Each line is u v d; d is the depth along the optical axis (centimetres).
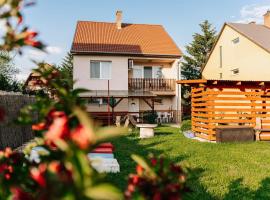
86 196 117
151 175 166
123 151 1118
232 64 2897
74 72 2558
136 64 2802
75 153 118
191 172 221
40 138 190
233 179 728
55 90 213
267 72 2392
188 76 4825
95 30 2928
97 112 2591
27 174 174
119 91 2606
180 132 1823
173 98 2845
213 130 1439
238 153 1080
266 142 1380
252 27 2878
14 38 165
